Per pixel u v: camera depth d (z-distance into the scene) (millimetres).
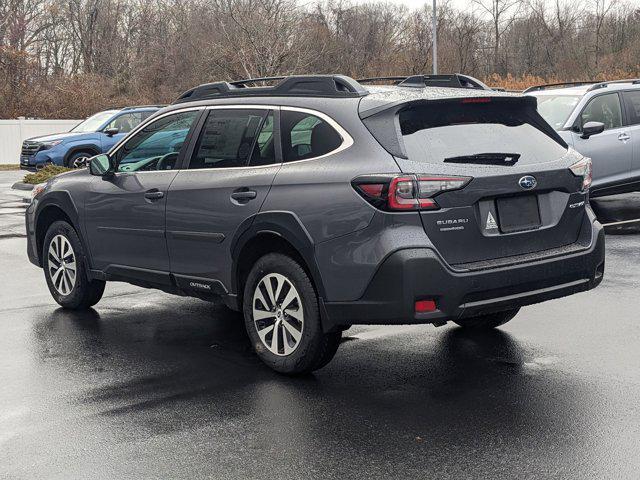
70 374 5820
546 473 4020
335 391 5328
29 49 48719
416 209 4953
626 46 43594
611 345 6148
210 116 6309
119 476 4121
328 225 5215
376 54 43406
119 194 6855
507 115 5617
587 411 4828
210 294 6230
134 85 51156
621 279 8391
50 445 4539
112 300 8141
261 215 5598
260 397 5250
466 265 5086
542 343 6250
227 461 4273
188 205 6195
